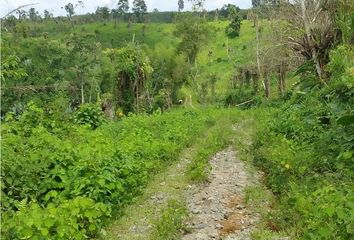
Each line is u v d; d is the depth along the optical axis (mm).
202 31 62094
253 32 85062
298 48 19500
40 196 7512
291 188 8078
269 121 15844
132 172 9281
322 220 5672
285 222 6980
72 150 8570
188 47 61719
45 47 55781
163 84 51812
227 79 62969
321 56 18156
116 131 15594
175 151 12602
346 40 15203
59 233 5621
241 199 8609
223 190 9156
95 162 8297
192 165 10766
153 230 7105
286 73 39906
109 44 93125
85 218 6688
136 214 7852
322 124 11641
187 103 51750
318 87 17234
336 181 7836
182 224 7273
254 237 6707
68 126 12406
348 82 10281
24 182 7430
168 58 56219
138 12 126938
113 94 32906
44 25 105500
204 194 8953
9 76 9477
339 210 5207
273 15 22500
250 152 12492
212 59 78188
